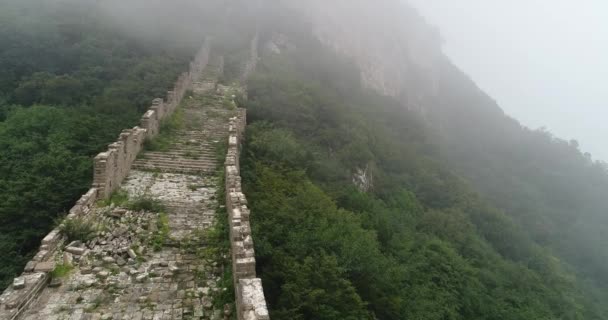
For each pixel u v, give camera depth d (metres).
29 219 9.33
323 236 8.98
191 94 19.42
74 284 6.42
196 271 7.10
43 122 13.62
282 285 7.23
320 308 6.89
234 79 23.89
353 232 10.13
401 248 14.32
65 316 5.70
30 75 19.38
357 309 7.39
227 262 7.36
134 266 7.08
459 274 14.51
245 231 6.88
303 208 10.43
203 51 25.39
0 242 8.73
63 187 10.17
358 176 19.33
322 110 22.47
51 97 16.70
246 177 12.08
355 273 8.94
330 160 17.73
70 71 20.45
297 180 12.70
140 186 10.54
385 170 24.75
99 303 6.04
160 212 9.16
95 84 18.44
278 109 19.92
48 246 6.87
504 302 15.68
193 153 13.01
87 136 13.09
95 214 8.59
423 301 11.29
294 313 6.61
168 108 15.53
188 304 6.17
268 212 9.54
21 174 10.74
